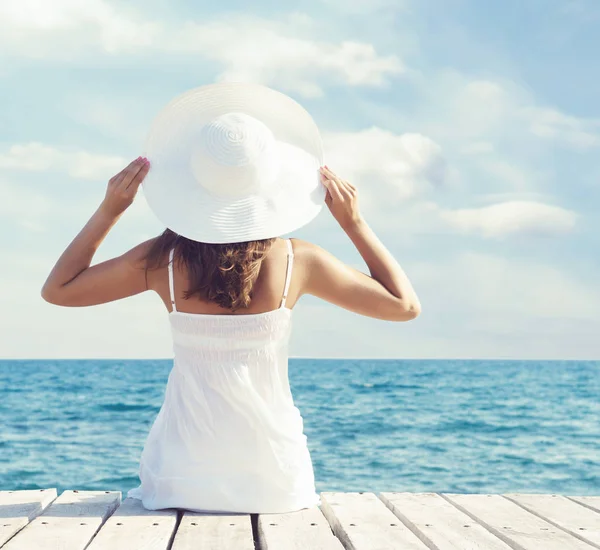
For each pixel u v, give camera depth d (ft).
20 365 177.47
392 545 7.52
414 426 75.46
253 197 8.96
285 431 9.07
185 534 7.97
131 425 74.43
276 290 9.02
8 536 7.83
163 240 9.14
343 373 141.90
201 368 9.03
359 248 9.53
